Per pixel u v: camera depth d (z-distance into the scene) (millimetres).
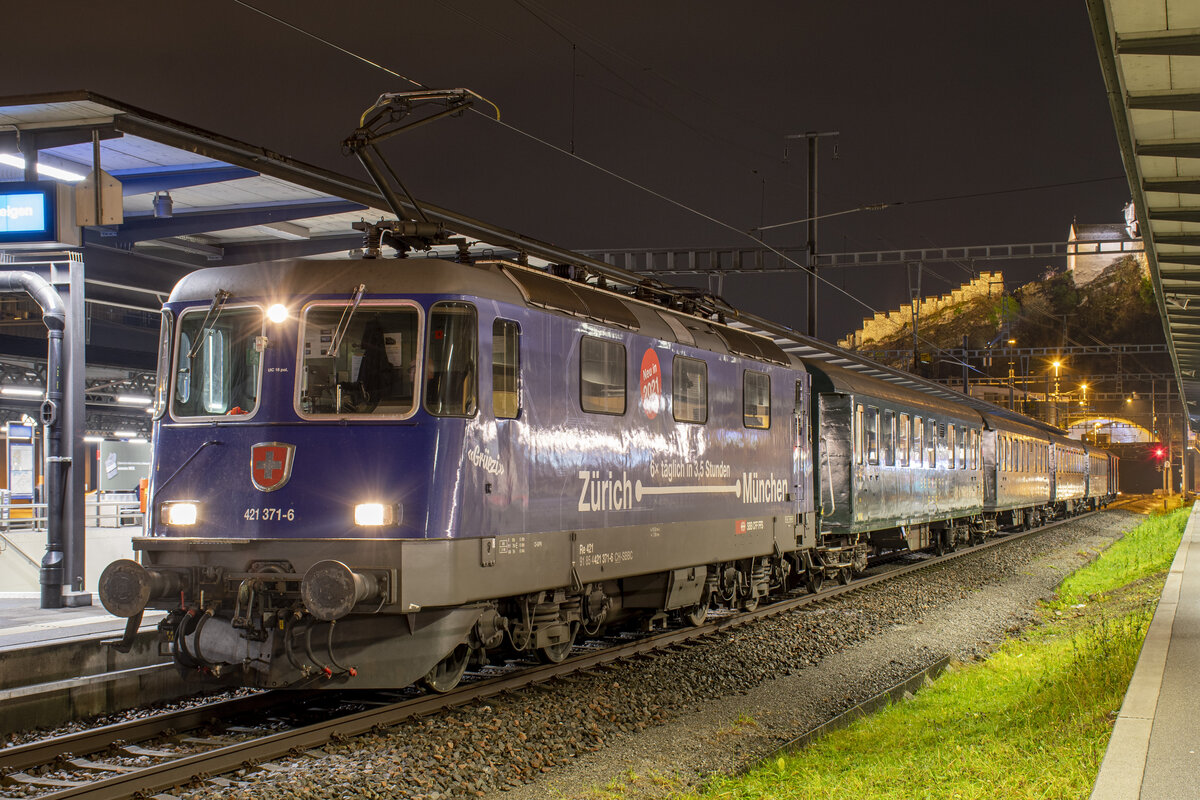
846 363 23828
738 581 14625
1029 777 6441
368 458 8539
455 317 8820
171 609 8891
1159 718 7066
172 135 9930
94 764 7371
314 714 8992
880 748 8250
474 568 8797
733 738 9055
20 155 10500
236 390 8969
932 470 23688
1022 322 110875
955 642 14125
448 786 7238
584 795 7336
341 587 7840
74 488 12227
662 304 13367
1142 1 10594
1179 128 13898
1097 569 23672
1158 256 21172
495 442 9094
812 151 28094
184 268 14234
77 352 12305
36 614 11461
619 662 11445
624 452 11125
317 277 8898
